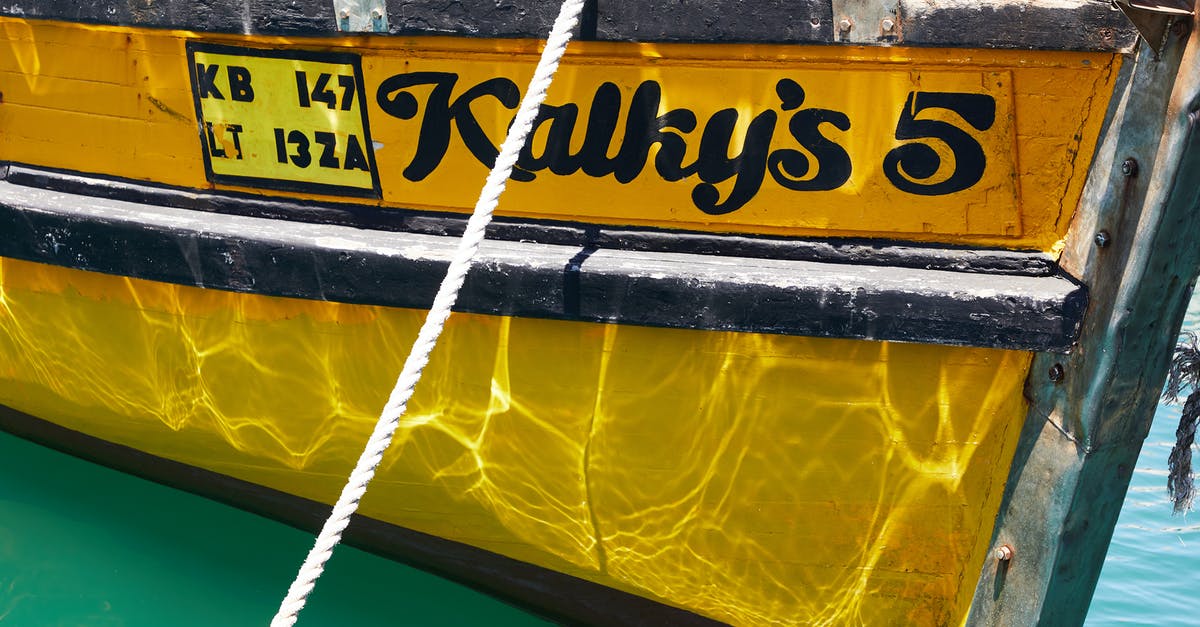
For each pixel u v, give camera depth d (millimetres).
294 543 3510
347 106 2730
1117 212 2111
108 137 3115
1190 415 2330
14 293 3355
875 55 2262
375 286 2705
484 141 2633
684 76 2412
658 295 2451
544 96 2244
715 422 2602
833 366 2461
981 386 2402
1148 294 2104
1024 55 2178
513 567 3111
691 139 2461
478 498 2953
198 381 3168
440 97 2629
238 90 2846
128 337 3221
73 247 3076
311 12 2645
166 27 2850
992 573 2494
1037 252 2330
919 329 2314
